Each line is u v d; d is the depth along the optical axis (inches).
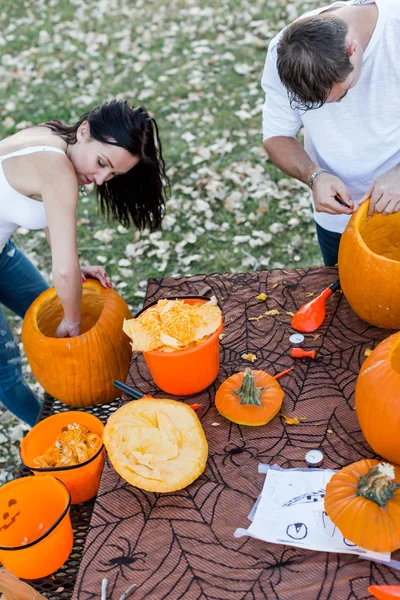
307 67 60.2
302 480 54.9
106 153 74.4
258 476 56.1
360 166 81.1
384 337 69.5
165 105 207.9
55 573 60.6
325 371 66.3
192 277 84.4
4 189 76.7
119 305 82.4
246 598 47.4
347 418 60.6
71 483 65.2
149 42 245.0
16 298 100.1
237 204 165.0
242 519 52.9
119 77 227.8
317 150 83.0
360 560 48.8
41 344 78.4
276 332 72.7
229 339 72.8
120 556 51.7
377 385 53.7
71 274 72.6
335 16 62.7
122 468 55.7
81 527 65.5
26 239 168.6
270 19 241.0
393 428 52.3
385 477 46.8
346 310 74.2
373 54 69.6
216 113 199.8
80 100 218.5
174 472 55.2
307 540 50.3
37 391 126.6
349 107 75.5
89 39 253.9
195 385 64.2
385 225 73.5
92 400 83.0
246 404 61.5
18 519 62.5
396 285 64.2
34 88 230.4
